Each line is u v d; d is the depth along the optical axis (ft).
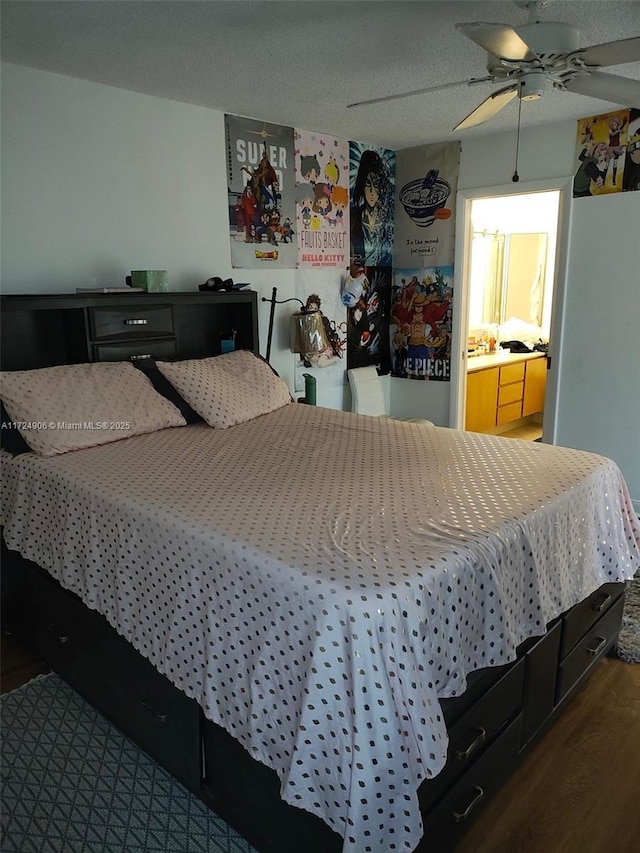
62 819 5.63
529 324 19.58
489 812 5.70
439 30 7.68
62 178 9.36
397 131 13.03
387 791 4.11
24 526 7.40
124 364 9.15
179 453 7.82
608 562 7.19
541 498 6.23
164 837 5.45
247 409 9.70
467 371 15.90
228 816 5.41
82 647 6.79
